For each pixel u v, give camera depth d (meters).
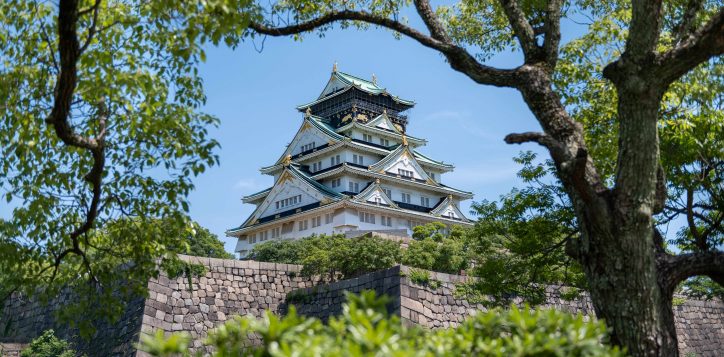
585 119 12.38
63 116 6.74
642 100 6.36
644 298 6.37
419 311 19.38
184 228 9.51
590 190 6.47
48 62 8.26
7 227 9.07
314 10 10.50
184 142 8.66
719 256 6.79
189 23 6.73
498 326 4.70
